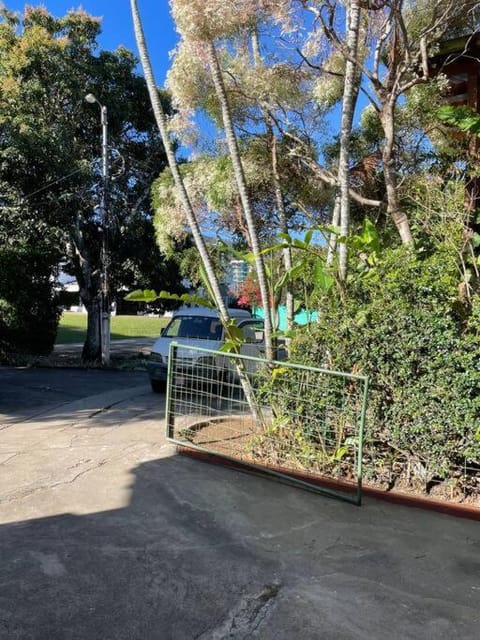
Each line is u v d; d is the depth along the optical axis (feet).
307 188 26.71
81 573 11.12
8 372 46.78
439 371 14.93
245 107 24.09
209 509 14.64
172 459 18.93
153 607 10.02
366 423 16.35
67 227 52.16
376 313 16.10
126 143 57.36
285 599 10.38
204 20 17.84
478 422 14.42
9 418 27.53
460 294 16.35
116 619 9.62
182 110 23.94
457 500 15.33
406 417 15.69
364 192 27.32
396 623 9.64
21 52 49.08
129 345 75.00
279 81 22.80
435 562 11.93
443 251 18.12
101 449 20.40
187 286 57.67
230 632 9.34
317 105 25.25
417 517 14.37
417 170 24.86
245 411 21.42
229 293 44.14
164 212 32.78
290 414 17.80
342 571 11.49
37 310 54.03
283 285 19.63
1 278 50.57
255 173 25.36
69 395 35.70
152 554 12.04
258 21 19.54
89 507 14.60
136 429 24.03
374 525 13.84
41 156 47.26
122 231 53.26
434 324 14.98
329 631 9.39
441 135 25.00
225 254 33.83
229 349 19.66
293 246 17.63
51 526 13.38
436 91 23.06
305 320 19.67
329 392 16.99
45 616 9.62
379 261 17.49
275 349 19.13
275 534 13.24
